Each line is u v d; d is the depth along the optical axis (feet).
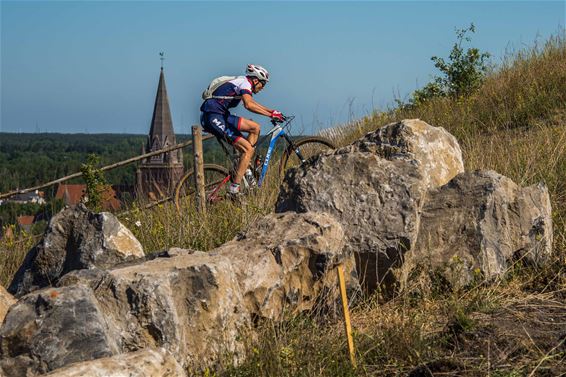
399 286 17.60
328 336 15.03
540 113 38.14
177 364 11.81
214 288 14.06
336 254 16.49
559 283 17.51
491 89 43.55
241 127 28.09
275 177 30.50
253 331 14.92
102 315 12.46
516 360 13.66
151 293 13.37
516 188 19.36
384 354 14.55
